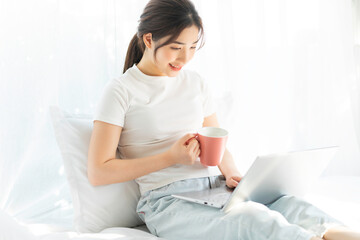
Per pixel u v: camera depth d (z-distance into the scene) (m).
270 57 2.01
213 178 1.22
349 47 2.16
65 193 1.42
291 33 2.06
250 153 1.93
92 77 1.52
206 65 1.79
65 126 1.21
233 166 1.29
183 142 1.08
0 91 1.35
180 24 1.07
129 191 1.23
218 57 1.84
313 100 2.12
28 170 1.38
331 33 2.13
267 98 1.98
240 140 1.91
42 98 1.40
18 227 0.96
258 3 1.91
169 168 1.18
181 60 1.14
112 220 1.19
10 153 1.36
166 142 1.20
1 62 1.34
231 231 0.94
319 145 2.12
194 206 1.06
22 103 1.37
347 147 2.16
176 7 1.09
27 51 1.37
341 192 1.50
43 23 1.39
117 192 1.20
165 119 1.21
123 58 1.56
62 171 1.43
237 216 0.94
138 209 1.20
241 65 1.93
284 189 1.11
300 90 2.08
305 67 2.08
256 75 1.95
